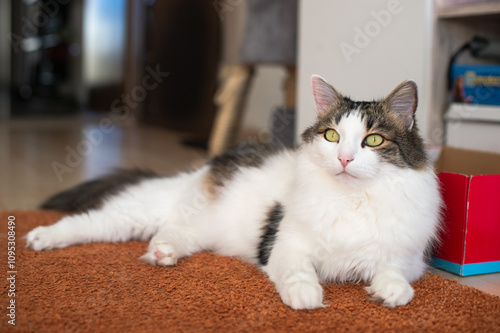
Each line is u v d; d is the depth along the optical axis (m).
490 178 1.33
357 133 1.12
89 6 7.48
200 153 3.70
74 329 0.94
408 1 1.87
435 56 1.85
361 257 1.15
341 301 1.11
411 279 1.19
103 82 7.29
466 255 1.33
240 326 0.97
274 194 1.38
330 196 1.15
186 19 5.05
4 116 6.34
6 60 6.85
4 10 6.76
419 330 0.97
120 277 1.23
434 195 1.18
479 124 1.82
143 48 5.97
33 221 1.79
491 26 1.98
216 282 1.21
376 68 2.01
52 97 8.35
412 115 1.15
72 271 1.27
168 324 0.97
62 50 8.29
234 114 3.25
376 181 1.11
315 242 1.18
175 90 5.29
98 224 1.51
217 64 4.71
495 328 0.98
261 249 1.31
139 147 3.99
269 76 4.35
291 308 1.06
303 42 2.37
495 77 1.83
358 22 2.06
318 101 1.26
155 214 1.55
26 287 1.15
